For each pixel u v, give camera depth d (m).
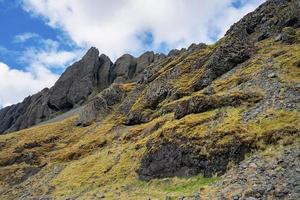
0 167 101.38
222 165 43.59
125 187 55.59
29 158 99.94
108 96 122.12
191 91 80.25
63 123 122.50
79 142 98.56
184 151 50.16
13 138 119.88
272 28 86.88
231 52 79.31
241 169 39.12
